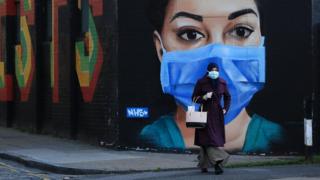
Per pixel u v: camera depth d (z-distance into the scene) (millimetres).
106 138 15766
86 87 16875
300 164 13109
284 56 14828
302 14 14828
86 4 17281
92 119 16547
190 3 14711
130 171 12141
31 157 14133
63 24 18125
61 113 18406
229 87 14664
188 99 14766
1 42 23125
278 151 14875
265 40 14812
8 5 22547
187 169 12328
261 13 14805
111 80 15430
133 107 15109
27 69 20938
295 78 14844
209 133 11156
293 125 14852
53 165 12766
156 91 14969
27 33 20859
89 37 16578
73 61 17641
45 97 19984
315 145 14789
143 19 14992
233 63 14688
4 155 14969
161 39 14898
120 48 15148
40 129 20094
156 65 14969
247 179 10750
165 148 14938
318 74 14883
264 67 14828
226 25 14680
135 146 15148
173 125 14898
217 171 11305
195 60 14711
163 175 11430
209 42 14695
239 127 14844
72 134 17734
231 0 14672
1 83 23203
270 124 14867
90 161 13375
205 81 11406
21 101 21641
